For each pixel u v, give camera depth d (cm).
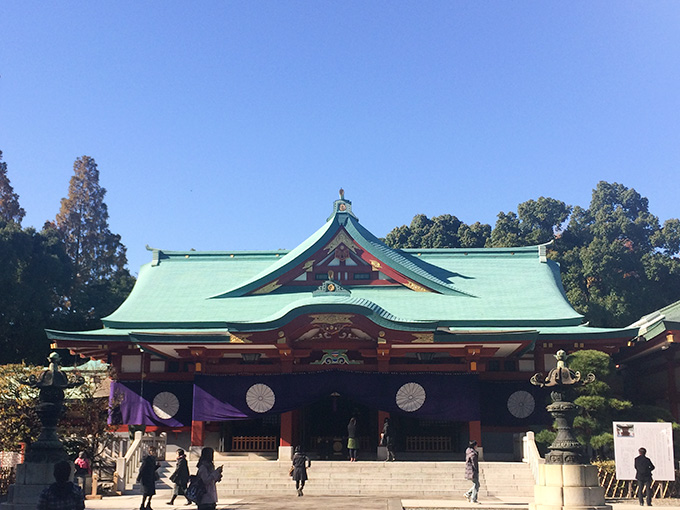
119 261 8331
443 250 4397
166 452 3622
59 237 6838
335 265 3897
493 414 3525
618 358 4197
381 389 3319
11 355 5853
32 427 2991
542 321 3541
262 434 3566
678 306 3947
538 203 9231
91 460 2967
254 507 2245
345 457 3531
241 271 4369
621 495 2677
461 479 2848
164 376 3694
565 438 1939
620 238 8944
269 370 3384
